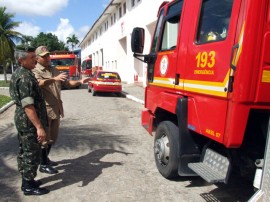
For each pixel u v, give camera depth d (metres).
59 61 25.53
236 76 3.25
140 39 5.88
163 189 4.86
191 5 4.39
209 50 3.77
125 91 20.62
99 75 18.58
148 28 21.55
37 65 5.20
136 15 24.14
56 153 6.76
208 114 3.79
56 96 5.37
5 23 31.59
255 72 3.22
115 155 6.60
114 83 18.41
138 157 6.45
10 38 31.97
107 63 39.56
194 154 4.48
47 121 4.78
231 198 4.56
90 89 21.50
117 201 4.49
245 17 3.20
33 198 4.60
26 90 4.23
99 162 6.14
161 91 5.34
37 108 4.49
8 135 8.41
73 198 4.59
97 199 4.55
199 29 4.11
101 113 12.14
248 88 3.23
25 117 4.34
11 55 31.95
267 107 3.33
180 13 4.74
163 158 5.18
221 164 3.90
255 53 3.20
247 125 3.65
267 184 3.13
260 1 3.17
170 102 4.83
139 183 5.09
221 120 3.51
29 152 4.49
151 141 7.75
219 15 3.71
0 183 5.14
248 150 3.83
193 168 4.07
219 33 3.67
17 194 4.73
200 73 3.96
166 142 5.15
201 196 4.63
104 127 9.46
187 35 4.38
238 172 4.44
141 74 26.16
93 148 7.13
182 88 4.47
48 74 5.25
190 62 4.23
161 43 5.46
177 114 4.50
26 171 4.55
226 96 3.40
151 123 5.98
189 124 4.32
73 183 5.11
